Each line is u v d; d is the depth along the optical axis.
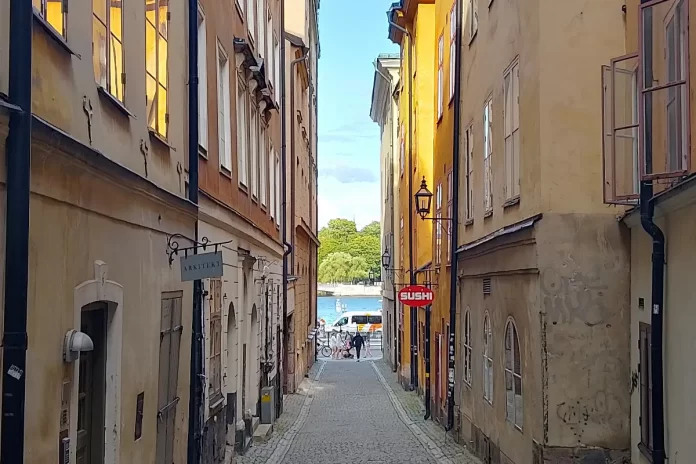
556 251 9.47
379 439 16.95
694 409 6.82
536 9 9.79
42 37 5.01
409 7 27.80
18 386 4.50
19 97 4.52
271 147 20.08
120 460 6.79
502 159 11.98
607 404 9.36
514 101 11.18
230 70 13.06
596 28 9.59
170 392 8.73
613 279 9.44
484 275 13.29
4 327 4.48
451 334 16.64
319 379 33.81
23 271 4.53
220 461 11.94
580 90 9.59
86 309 6.23
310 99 36.69
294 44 27.16
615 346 9.40
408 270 29.14
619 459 9.31
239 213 13.50
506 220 11.55
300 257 31.11
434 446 15.80
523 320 10.37
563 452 9.33
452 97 17.70
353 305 99.19
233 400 13.39
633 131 8.95
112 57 6.68
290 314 25.94
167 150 8.65
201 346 10.02
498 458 12.05
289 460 14.30
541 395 9.47
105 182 6.25
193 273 8.35
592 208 9.52
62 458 5.44
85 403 6.40
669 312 7.56
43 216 5.03
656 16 7.37
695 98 6.57
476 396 14.20
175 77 9.13
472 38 15.03
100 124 6.24
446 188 18.64
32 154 4.80
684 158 6.82
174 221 8.80
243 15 14.87
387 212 43.38
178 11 9.30
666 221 7.64
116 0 6.80
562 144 9.56
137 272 7.30
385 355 44.62
